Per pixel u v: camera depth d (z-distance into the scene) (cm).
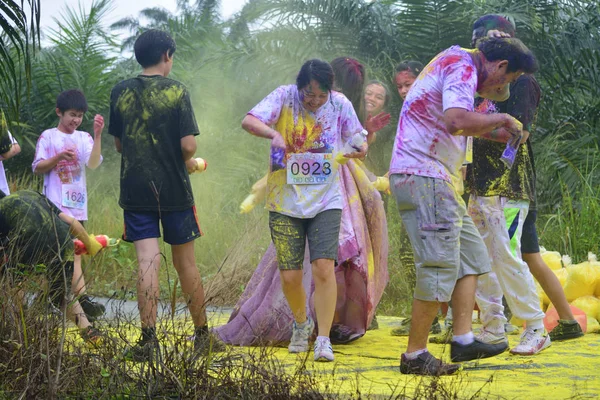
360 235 569
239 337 557
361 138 511
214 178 1255
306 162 514
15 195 494
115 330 403
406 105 459
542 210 1062
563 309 580
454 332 455
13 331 384
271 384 358
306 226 527
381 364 495
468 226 455
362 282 570
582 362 497
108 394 356
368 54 1330
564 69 1227
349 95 586
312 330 541
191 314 488
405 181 448
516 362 498
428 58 1258
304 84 506
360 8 1313
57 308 425
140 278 482
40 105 1421
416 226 447
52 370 364
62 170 690
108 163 1439
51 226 486
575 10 1250
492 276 522
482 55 441
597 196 980
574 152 1089
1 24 442
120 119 512
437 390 372
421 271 447
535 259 572
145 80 509
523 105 521
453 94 429
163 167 500
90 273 870
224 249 1020
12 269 429
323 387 405
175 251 506
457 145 452
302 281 539
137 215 501
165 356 379
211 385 361
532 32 1206
